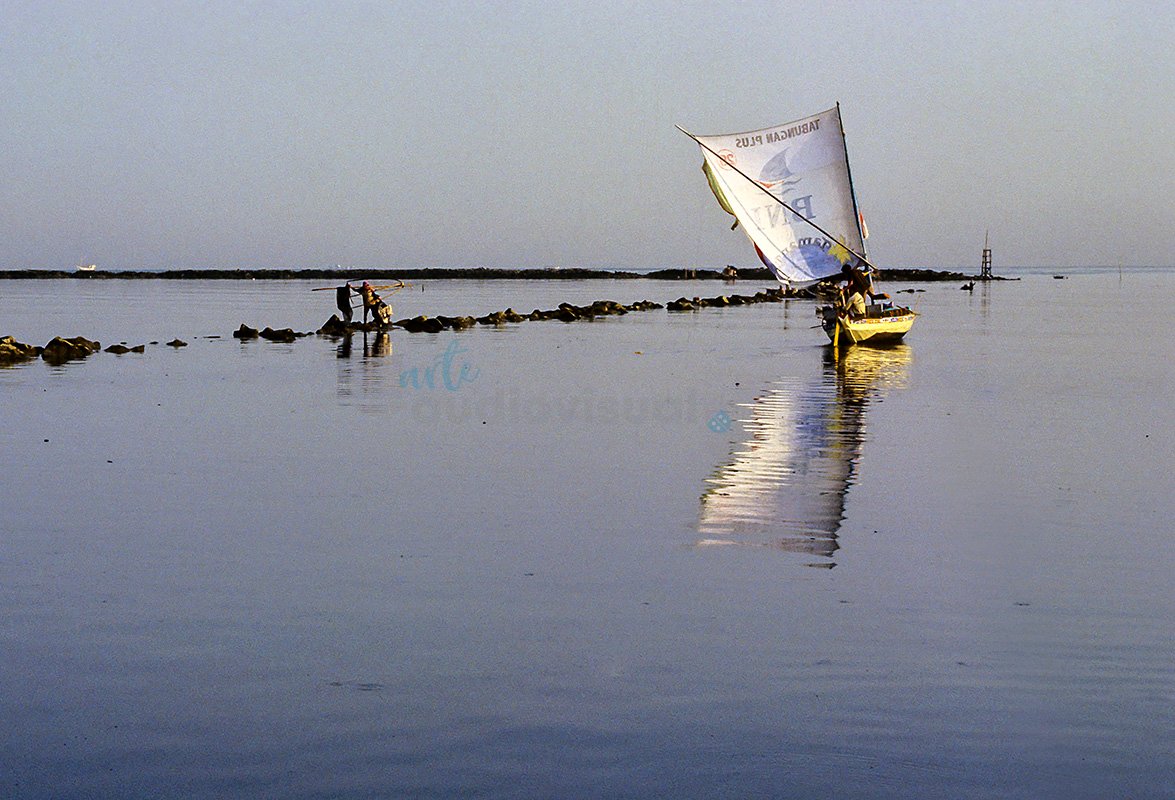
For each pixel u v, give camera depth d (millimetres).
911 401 47500
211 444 36562
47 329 96062
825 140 72125
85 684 16484
